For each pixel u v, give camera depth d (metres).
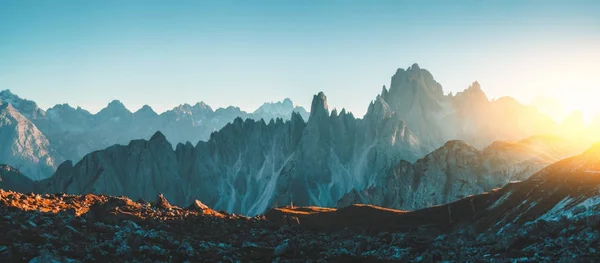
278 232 136.00
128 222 110.44
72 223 97.19
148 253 84.12
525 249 101.25
